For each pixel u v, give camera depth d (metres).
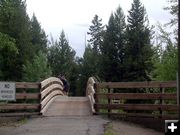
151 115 17.88
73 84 116.25
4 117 18.81
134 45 69.44
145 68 66.12
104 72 73.88
